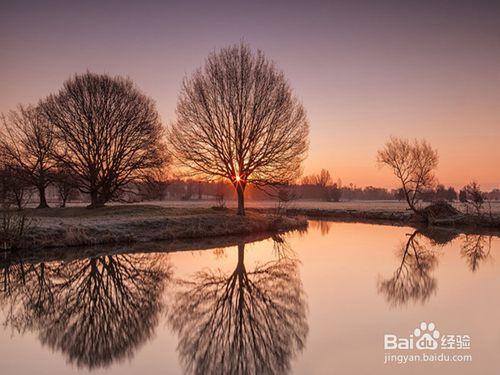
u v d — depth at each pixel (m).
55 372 8.33
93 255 22.78
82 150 39.56
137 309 13.22
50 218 32.19
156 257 22.91
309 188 156.12
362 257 23.28
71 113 38.84
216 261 22.16
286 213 64.19
